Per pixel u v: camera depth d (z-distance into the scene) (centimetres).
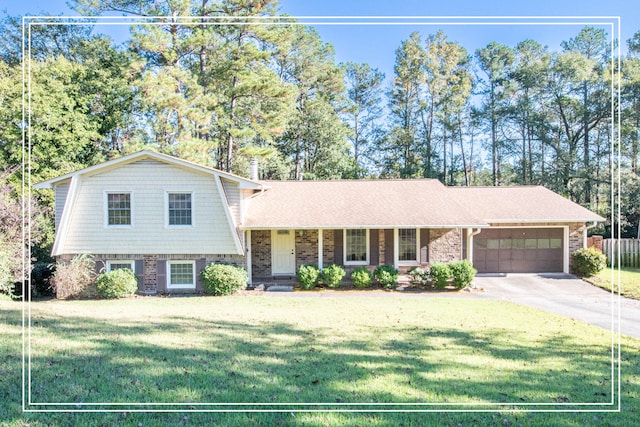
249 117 2575
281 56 3083
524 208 1825
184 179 1473
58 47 2689
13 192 1888
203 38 2217
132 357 618
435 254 1686
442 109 3331
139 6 2373
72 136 2194
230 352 661
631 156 2700
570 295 1416
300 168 3334
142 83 2152
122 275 1392
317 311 1088
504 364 637
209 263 1487
